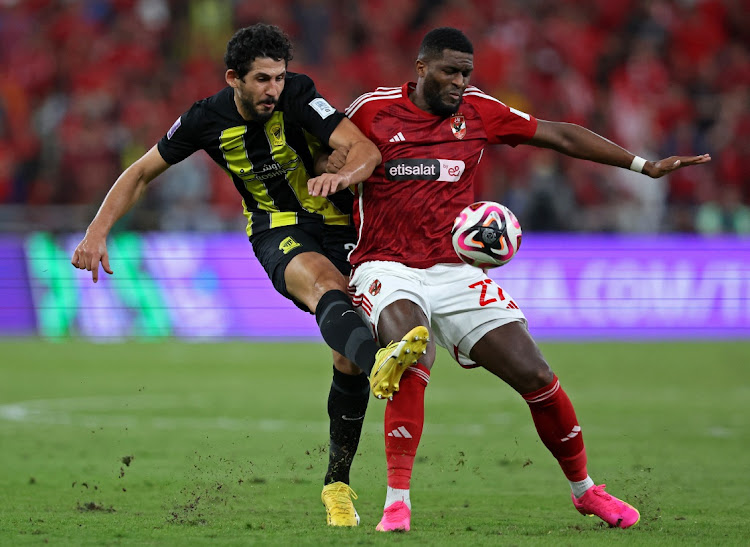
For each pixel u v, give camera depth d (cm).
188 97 6638
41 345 5241
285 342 5481
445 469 2334
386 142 1641
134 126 6378
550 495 2009
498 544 1427
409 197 1630
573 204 6003
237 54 1661
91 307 5506
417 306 1579
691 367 4512
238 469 2289
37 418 3134
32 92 6744
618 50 7094
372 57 6950
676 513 1781
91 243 1706
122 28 6944
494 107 1689
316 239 1814
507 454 2538
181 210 5694
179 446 2620
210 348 5197
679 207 6125
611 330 5591
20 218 5609
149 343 5391
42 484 2073
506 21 7144
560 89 6750
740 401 3588
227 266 5553
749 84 7088
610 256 5612
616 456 2505
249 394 3709
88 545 1414
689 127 6825
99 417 3159
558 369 4441
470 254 1603
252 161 1767
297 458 2445
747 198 6631
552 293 5588
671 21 7300
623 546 1431
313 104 1705
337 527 1612
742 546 1447
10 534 1503
